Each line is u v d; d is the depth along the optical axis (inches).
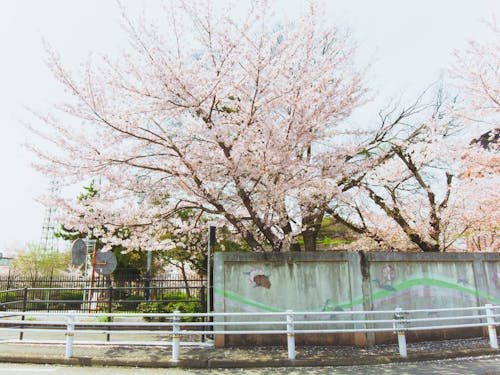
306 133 365.7
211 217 472.1
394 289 370.9
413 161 511.8
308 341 343.0
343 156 411.8
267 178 365.4
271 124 335.3
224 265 350.3
